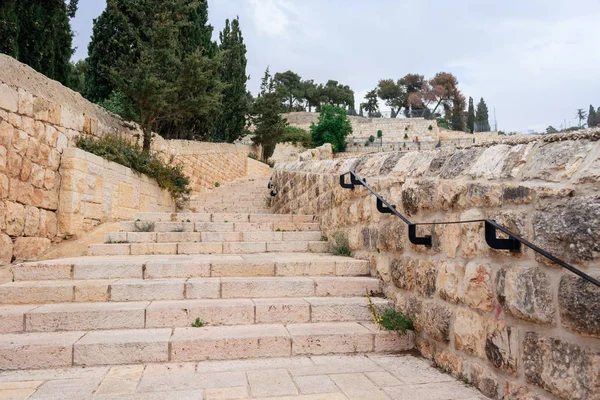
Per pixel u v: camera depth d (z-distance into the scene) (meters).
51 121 6.10
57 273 4.18
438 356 3.08
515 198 2.34
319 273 4.54
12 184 5.16
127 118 9.33
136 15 11.05
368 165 4.73
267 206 11.75
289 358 3.24
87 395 2.49
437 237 3.15
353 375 2.87
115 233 5.94
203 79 10.98
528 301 2.18
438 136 43.12
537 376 2.12
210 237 6.16
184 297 3.93
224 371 2.93
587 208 1.89
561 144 2.19
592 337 1.83
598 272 1.81
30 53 9.93
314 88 74.25
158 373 2.88
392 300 3.90
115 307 3.52
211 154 15.12
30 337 3.17
